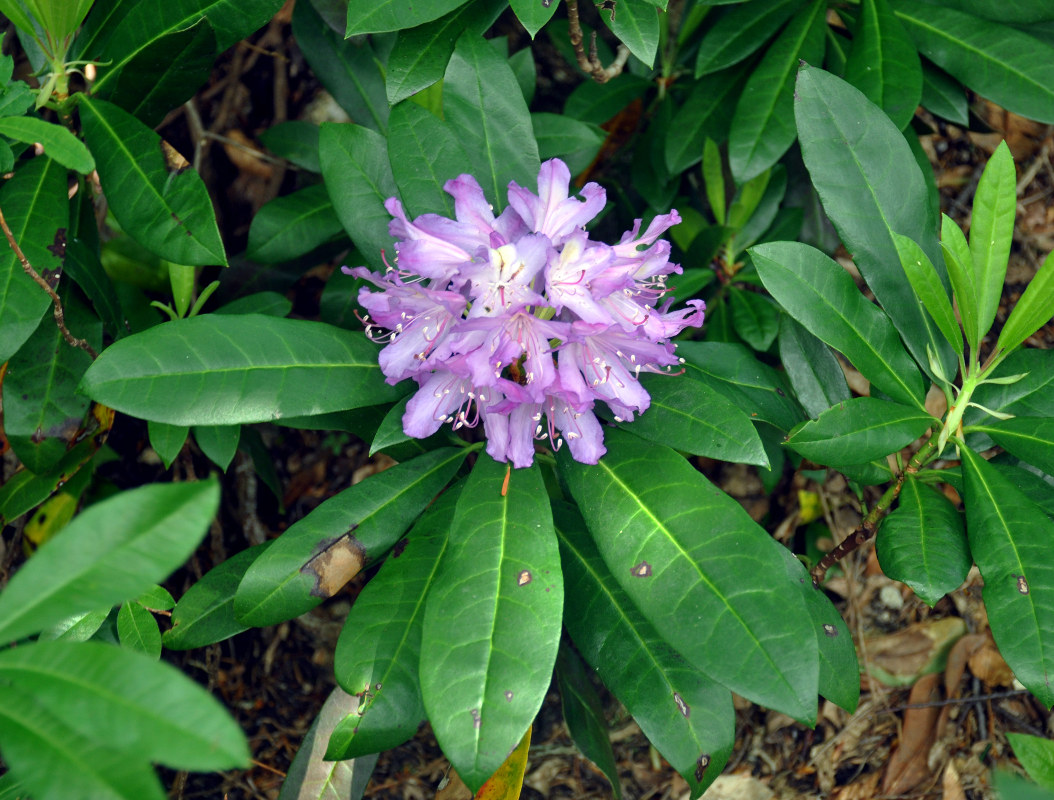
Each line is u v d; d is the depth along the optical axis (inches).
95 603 12.6
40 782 12.1
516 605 16.8
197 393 18.1
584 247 16.7
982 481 18.5
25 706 12.6
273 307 24.1
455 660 16.4
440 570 18.5
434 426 18.0
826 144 19.7
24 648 12.9
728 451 18.1
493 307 16.4
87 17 21.5
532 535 17.5
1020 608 17.5
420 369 17.8
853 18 24.9
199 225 19.5
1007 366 20.2
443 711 16.1
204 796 26.9
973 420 20.2
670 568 17.2
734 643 16.5
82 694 12.4
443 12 19.4
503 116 20.5
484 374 16.5
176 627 20.5
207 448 21.9
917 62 22.4
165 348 18.1
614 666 19.3
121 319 22.6
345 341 19.2
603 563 20.1
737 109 24.0
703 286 25.5
